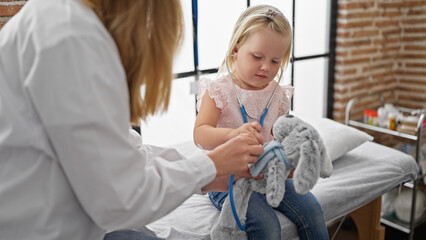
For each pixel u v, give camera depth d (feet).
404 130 8.02
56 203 2.50
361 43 9.69
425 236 7.72
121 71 2.47
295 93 9.43
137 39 2.55
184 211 4.77
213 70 7.93
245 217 4.04
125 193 2.49
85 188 2.40
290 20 8.73
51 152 2.39
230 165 3.04
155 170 2.81
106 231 3.11
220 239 4.04
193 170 2.88
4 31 2.57
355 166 6.22
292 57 8.84
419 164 7.52
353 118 10.03
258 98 4.43
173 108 7.62
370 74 10.15
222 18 7.95
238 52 4.25
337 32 9.40
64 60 2.21
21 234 2.53
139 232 3.45
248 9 4.48
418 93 10.39
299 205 4.48
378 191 5.88
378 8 9.78
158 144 7.59
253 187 3.75
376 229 6.45
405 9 10.28
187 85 7.69
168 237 4.00
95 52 2.32
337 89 9.70
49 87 2.21
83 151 2.30
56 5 2.41
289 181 4.73
